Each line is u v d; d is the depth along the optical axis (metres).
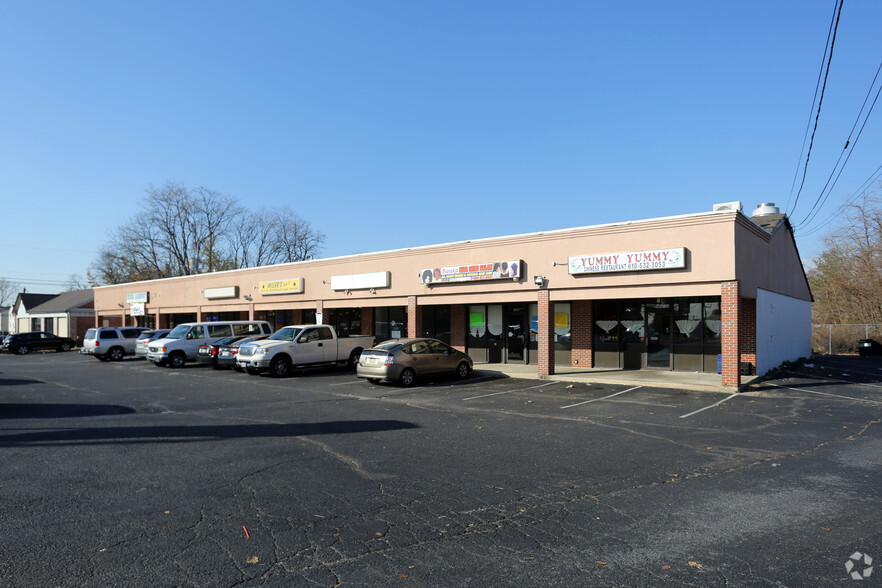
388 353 16.86
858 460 8.01
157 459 8.01
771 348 19.97
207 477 7.09
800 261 26.91
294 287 27.39
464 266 20.53
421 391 15.90
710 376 17.84
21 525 5.40
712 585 4.21
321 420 11.24
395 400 14.16
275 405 13.27
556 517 5.70
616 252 17.12
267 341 20.28
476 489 6.64
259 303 29.70
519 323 23.02
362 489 6.63
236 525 5.44
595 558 4.71
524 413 12.13
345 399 14.34
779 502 6.16
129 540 5.04
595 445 8.98
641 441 9.27
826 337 34.66
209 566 4.52
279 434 9.82
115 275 59.03
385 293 23.56
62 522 5.49
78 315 56.25
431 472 7.38
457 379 18.73
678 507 6.00
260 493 6.45
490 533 5.27
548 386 16.81
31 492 6.45
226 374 20.91
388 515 5.75
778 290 21.42
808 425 10.59
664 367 19.67
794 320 25.08
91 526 5.38
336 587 4.18
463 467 7.62
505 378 19.00
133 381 18.67
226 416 11.70
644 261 16.34
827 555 4.75
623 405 13.15
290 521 5.56
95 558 4.65
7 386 17.48
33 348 42.91
